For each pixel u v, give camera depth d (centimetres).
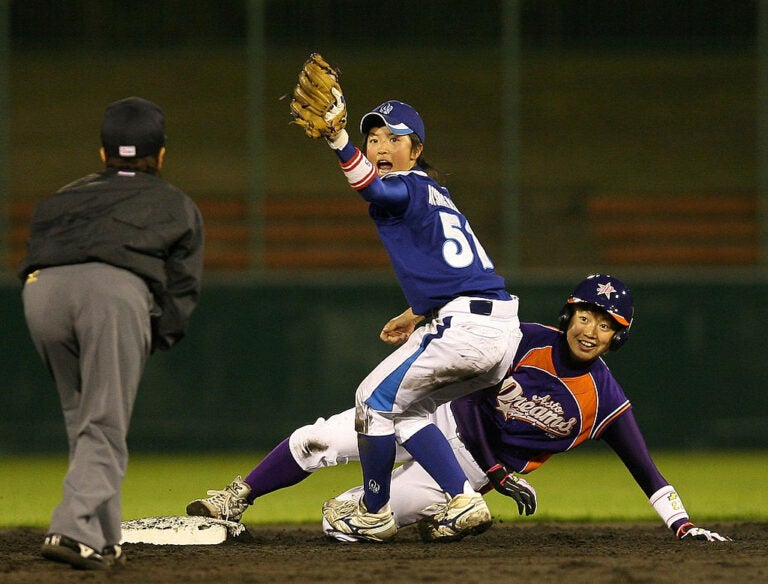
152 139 1580
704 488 3369
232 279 4506
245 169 6259
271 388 4509
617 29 6016
